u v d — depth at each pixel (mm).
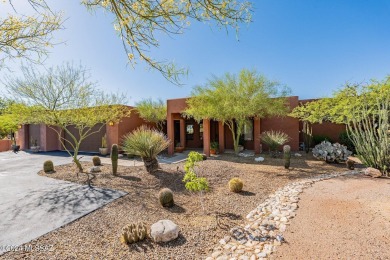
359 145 7977
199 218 4434
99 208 4867
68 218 4332
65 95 7805
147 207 5020
